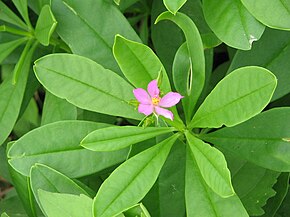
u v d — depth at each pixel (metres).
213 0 0.41
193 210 0.38
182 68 0.41
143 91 0.36
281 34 0.42
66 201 0.38
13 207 0.49
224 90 0.37
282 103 0.49
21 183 0.43
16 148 0.40
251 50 0.42
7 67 0.56
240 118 0.37
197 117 0.39
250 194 0.43
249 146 0.39
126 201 0.37
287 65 0.42
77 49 0.43
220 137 0.40
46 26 0.43
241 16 0.40
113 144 0.37
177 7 0.38
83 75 0.40
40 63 0.39
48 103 0.45
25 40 0.48
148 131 0.38
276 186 0.44
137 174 0.37
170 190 0.42
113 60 0.43
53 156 0.40
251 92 0.36
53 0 0.43
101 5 0.43
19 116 0.49
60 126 0.40
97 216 0.36
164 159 0.38
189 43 0.40
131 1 0.47
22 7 0.47
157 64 0.38
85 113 0.47
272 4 0.39
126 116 0.40
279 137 0.39
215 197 0.38
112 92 0.40
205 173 0.36
